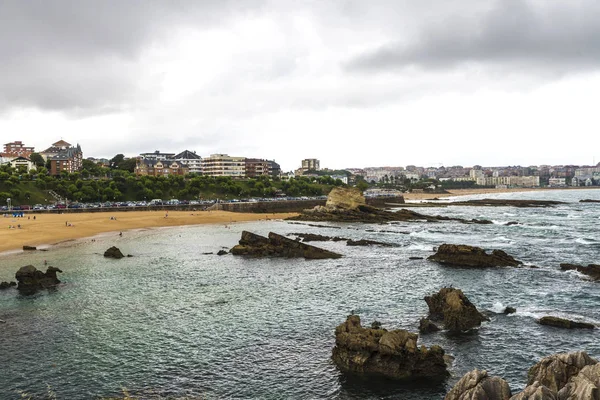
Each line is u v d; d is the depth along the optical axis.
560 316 49.75
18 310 53.56
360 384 35.09
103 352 41.53
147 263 81.31
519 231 124.38
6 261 81.31
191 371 37.69
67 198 196.00
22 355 40.84
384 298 58.12
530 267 74.62
